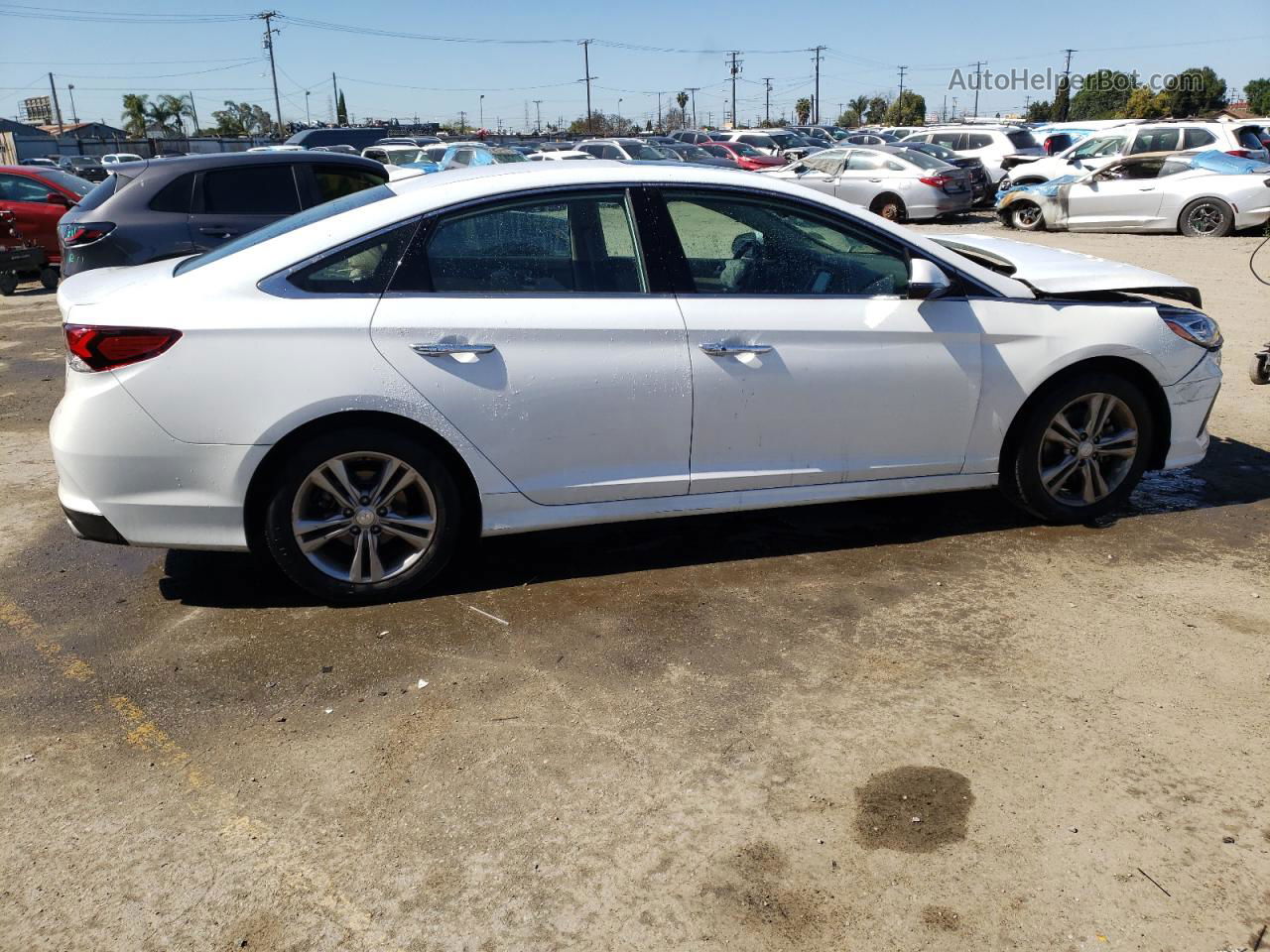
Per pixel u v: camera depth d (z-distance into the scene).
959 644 3.57
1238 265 12.53
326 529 3.79
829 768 2.91
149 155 42.84
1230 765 2.89
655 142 33.81
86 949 2.33
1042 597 3.91
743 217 4.05
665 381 3.88
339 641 3.67
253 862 2.59
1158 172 16.27
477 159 24.23
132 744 3.09
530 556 4.34
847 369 4.07
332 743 3.07
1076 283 4.48
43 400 7.29
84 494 3.66
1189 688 3.27
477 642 3.65
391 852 2.62
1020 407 4.35
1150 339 4.41
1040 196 17.28
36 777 2.93
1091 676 3.35
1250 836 2.62
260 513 3.76
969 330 4.20
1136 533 4.53
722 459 4.05
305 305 3.62
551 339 3.77
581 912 2.42
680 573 4.17
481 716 3.20
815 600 3.91
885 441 4.21
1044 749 2.98
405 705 3.26
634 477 3.96
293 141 28.94
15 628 3.80
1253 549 4.33
